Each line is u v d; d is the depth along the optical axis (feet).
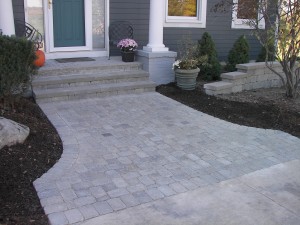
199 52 26.55
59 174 12.19
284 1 20.52
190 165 13.28
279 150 14.87
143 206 10.52
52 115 18.24
